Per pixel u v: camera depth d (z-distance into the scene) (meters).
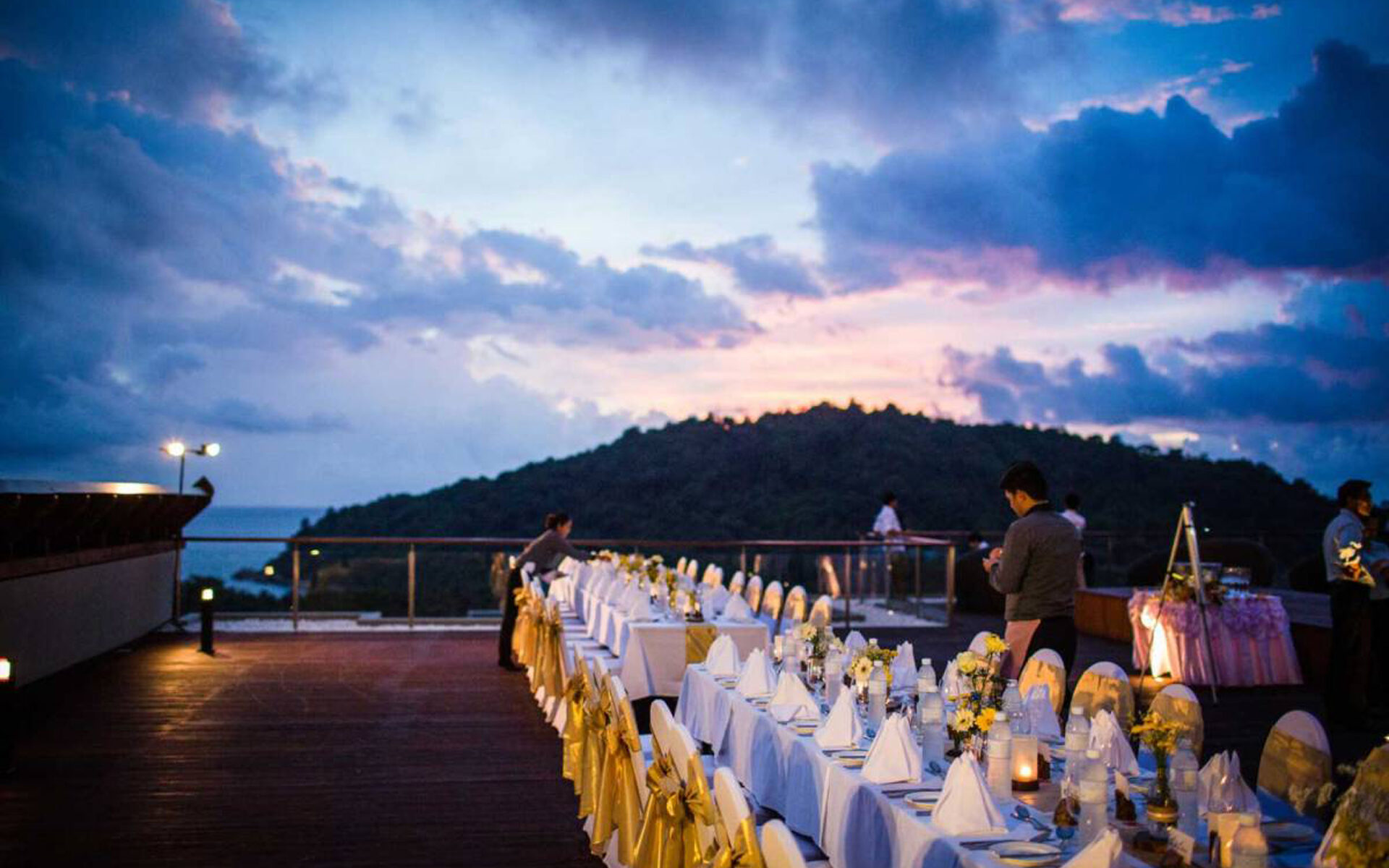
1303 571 15.20
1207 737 7.72
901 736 3.88
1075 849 3.14
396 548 13.44
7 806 5.96
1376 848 2.55
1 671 6.57
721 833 3.18
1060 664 5.16
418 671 10.38
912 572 14.40
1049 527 5.71
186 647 11.70
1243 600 9.77
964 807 3.31
